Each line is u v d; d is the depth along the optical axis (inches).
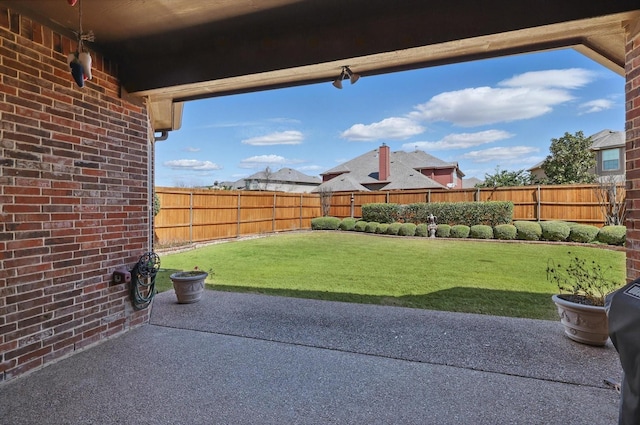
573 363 118.3
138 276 155.0
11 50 106.4
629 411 50.9
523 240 465.1
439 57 141.4
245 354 127.3
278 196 619.2
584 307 129.8
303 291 220.4
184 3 109.8
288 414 90.6
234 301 195.6
